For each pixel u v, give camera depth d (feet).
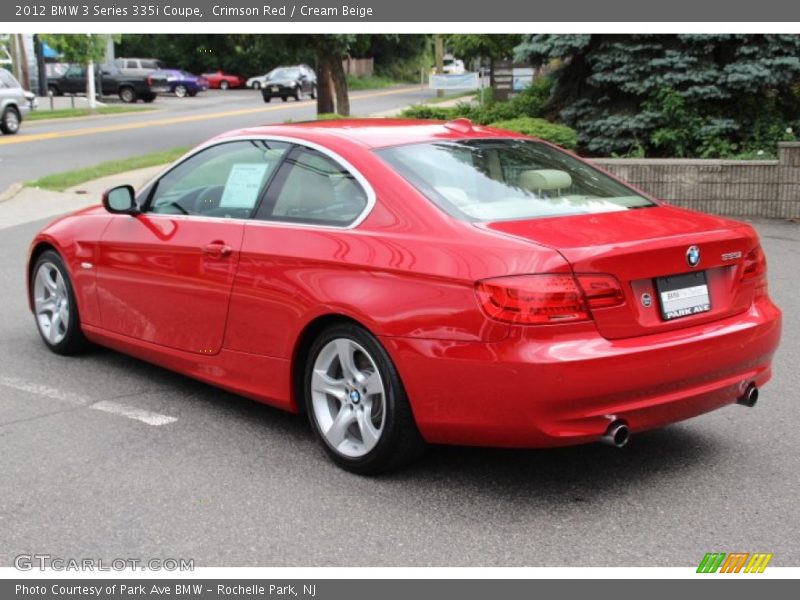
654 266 13.25
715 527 13.00
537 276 12.56
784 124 48.24
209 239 16.83
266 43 79.66
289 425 17.15
